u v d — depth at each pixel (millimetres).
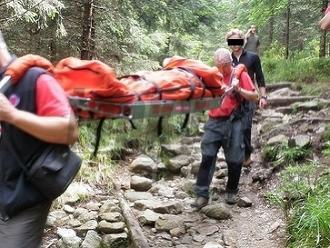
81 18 7395
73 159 2619
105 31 7867
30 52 6867
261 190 5824
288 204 5152
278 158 6320
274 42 17953
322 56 13320
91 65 2492
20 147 2502
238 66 5387
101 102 2453
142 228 4992
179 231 4895
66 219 4918
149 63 8336
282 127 7160
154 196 5797
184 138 7484
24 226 2557
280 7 11617
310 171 5637
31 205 2562
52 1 5902
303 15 16109
